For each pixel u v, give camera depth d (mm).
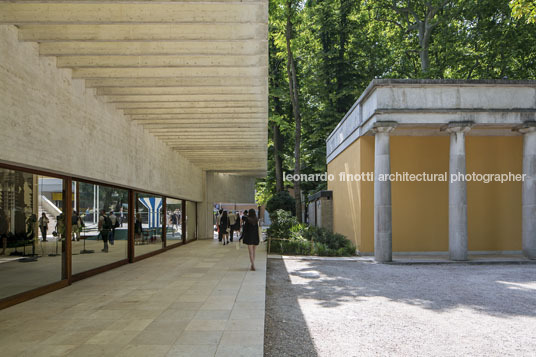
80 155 7555
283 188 27812
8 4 5141
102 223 9594
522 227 14164
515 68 24391
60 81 6828
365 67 27812
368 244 14820
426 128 14562
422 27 25469
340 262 13086
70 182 7934
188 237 19406
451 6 24656
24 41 5762
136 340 4398
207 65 6699
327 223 20812
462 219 13211
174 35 5715
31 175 6676
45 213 7121
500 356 4461
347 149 17406
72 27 5707
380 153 13273
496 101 13422
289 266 12039
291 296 7758
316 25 27078
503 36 22422
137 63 6695
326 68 26781
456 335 5230
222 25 5723
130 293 7047
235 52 6266
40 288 6926
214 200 22766
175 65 6711
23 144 5754
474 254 14938
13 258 6223
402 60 27656
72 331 4766
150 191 12516
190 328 4852
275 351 4598
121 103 9219
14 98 5539
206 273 9453
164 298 6621
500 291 8305
